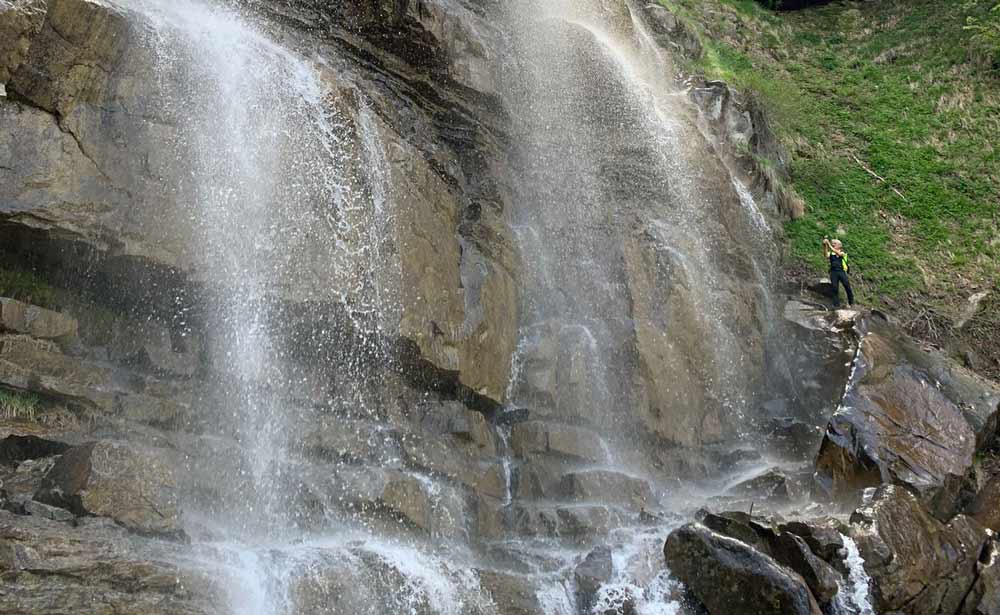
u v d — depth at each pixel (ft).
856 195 67.41
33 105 26.78
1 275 26.48
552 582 29.71
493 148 44.19
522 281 41.39
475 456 34.19
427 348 34.12
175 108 30.14
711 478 40.75
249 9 37.04
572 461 36.42
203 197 29.91
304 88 34.14
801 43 88.94
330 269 32.40
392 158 36.40
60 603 19.57
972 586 32.37
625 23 58.44
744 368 45.70
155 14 31.73
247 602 22.77
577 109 49.75
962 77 80.12
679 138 51.88
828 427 39.73
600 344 41.78
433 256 36.27
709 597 28.40
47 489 22.50
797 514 36.17
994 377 52.49
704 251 48.08
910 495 34.24
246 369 29.76
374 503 28.71
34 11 26.37
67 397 25.46
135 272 28.22
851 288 56.95
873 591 30.37
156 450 25.26
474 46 44.88
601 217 46.55
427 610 26.17
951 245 63.10
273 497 27.37
